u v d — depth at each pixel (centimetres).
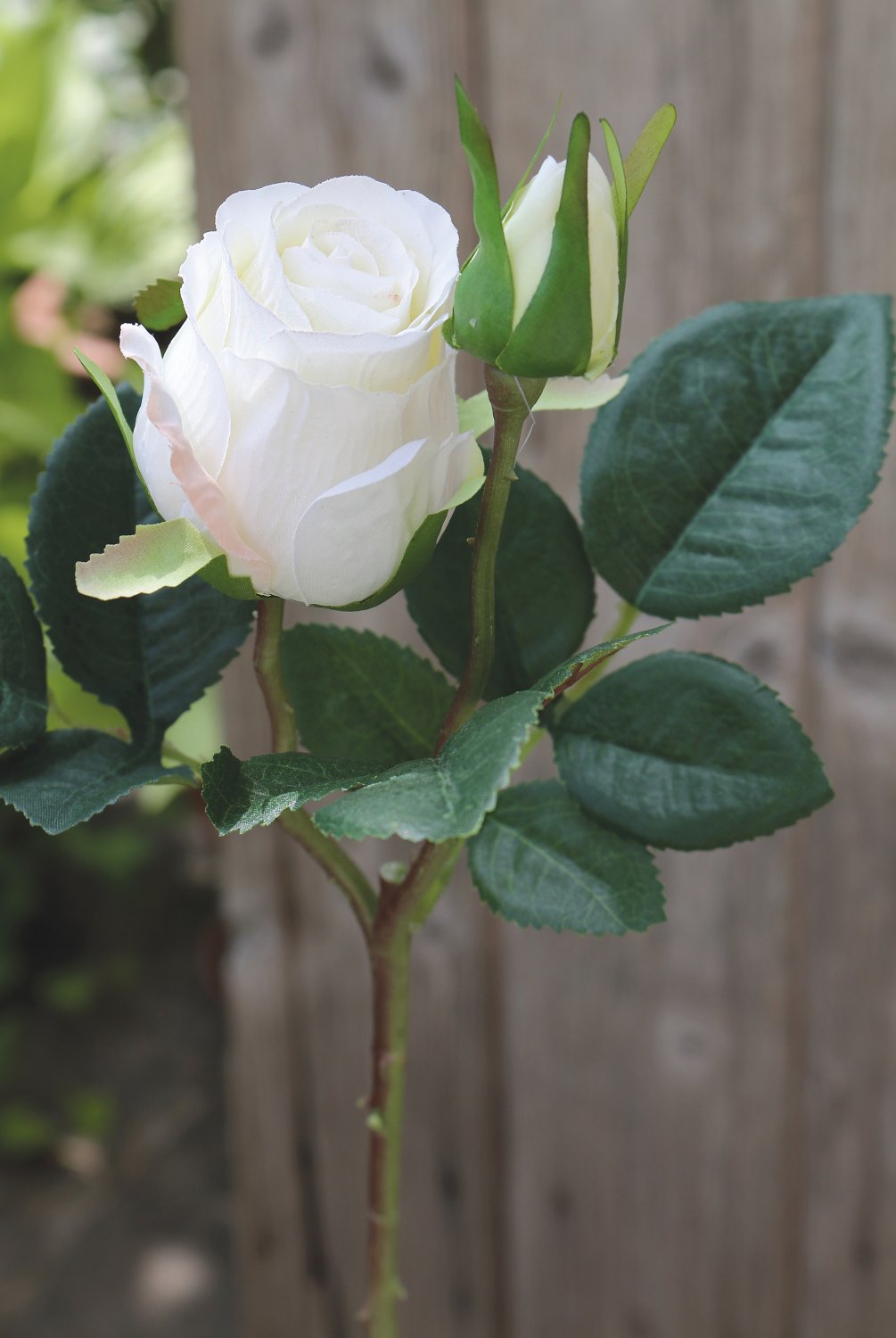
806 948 71
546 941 75
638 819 42
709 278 62
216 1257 127
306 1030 79
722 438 43
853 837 68
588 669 38
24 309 133
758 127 60
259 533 37
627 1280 80
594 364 37
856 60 59
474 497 43
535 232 36
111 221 150
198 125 66
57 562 42
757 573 42
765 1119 74
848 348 42
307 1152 81
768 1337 78
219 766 38
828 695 66
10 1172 138
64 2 161
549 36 61
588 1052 76
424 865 41
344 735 44
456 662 43
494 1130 79
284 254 38
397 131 63
